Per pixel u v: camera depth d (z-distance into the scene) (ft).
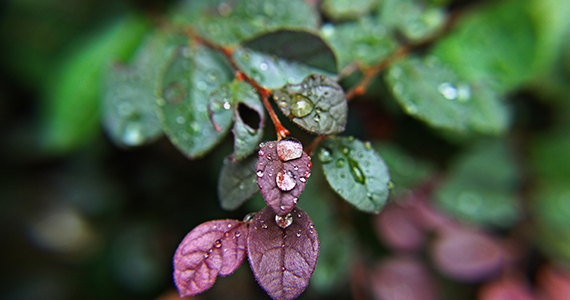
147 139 0.68
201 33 0.67
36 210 1.12
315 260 0.53
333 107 0.57
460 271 0.78
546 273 0.80
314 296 0.82
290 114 0.57
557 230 0.81
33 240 1.11
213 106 0.59
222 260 0.53
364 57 0.69
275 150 0.53
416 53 0.71
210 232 0.54
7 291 1.04
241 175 0.57
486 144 0.85
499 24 0.74
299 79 0.62
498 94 0.71
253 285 0.88
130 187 0.99
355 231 0.80
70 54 0.89
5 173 1.16
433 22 0.72
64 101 0.78
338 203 0.75
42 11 0.96
